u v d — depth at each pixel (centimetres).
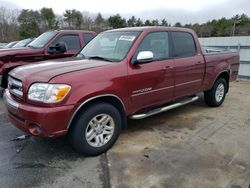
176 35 478
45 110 307
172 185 297
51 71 334
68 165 340
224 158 360
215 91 596
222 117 541
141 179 308
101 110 355
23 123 330
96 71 348
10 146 392
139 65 397
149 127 475
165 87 446
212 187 295
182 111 579
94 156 364
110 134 376
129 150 381
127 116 411
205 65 534
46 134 314
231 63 626
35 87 316
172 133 448
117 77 365
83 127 342
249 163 347
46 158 358
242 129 473
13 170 327
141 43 410
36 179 309
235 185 299
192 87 514
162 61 436
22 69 364
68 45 737
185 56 489
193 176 315
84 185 298
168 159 355
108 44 440
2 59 632
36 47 696
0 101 639
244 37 1016
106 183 301
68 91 317
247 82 1001
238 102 674
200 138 428
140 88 401
